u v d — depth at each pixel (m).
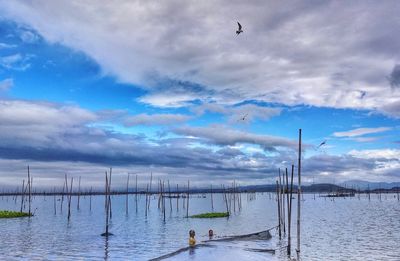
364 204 182.75
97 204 198.00
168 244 54.75
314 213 120.75
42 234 67.50
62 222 90.31
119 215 113.44
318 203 199.88
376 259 42.66
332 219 97.44
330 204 186.62
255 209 142.00
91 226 81.19
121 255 46.31
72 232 70.44
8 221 92.81
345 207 156.25
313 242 55.34
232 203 195.38
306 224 84.12
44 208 156.62
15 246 54.03
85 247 52.69
